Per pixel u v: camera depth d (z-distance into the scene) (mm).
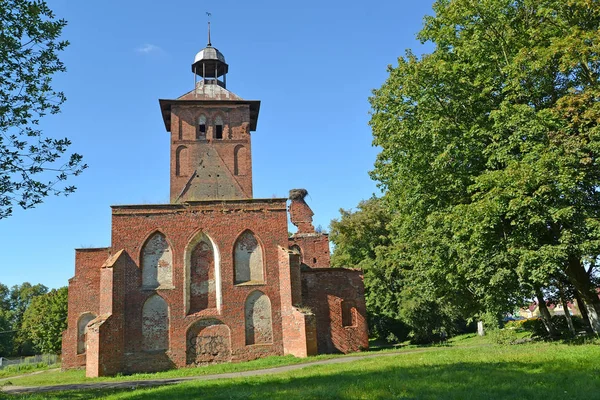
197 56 41875
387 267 46188
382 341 51844
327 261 48500
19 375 38844
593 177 19906
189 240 30719
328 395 11391
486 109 23688
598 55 19156
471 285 24750
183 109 39812
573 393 9922
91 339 26984
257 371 23219
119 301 28609
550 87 21609
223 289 30188
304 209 51000
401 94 25328
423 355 21672
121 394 16266
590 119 18969
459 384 11633
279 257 31109
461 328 61062
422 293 34406
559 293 27641
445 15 24578
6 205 16531
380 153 28641
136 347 28484
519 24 22875
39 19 16203
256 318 30250
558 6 21094
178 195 37844
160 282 29922
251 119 43062
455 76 23781
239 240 31375
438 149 24000
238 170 39375
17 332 93625
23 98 16672
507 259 20969
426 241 26125
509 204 19266
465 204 22422
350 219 51688
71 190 17391
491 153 22375
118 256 29203
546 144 19625
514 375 12562
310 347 28203
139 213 30625
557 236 20641
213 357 29219
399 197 28156
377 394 10945
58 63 17156
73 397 16797
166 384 19562
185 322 29438
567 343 21125
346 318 32469
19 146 16594
